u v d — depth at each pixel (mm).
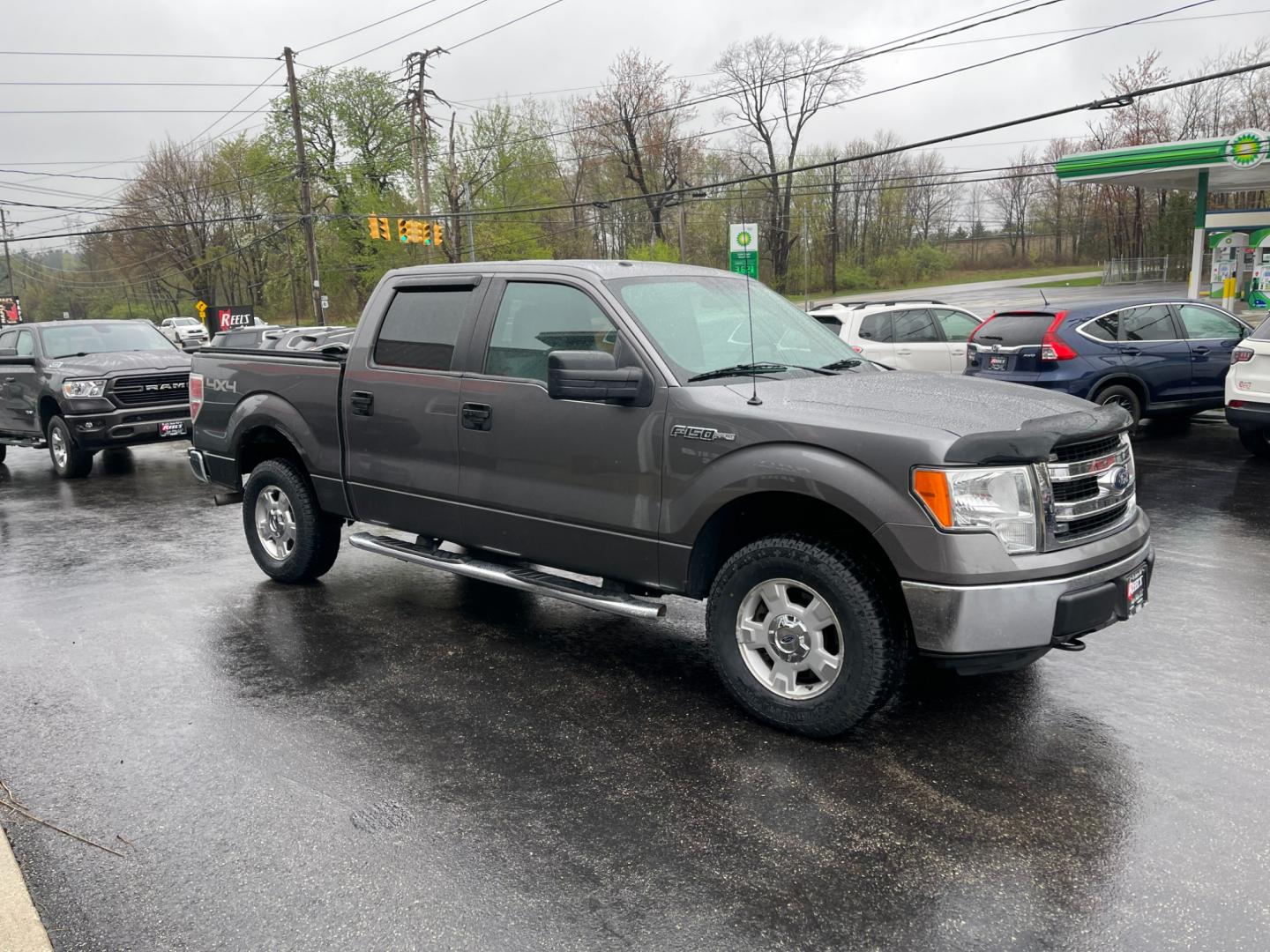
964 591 3381
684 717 4125
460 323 4949
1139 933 2607
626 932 2658
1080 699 4199
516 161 52844
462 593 6121
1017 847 3045
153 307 86000
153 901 2848
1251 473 9234
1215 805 3277
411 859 3045
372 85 56031
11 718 4250
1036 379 10797
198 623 5566
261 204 62781
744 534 4277
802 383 4219
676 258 53688
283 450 6375
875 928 2654
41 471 12453
